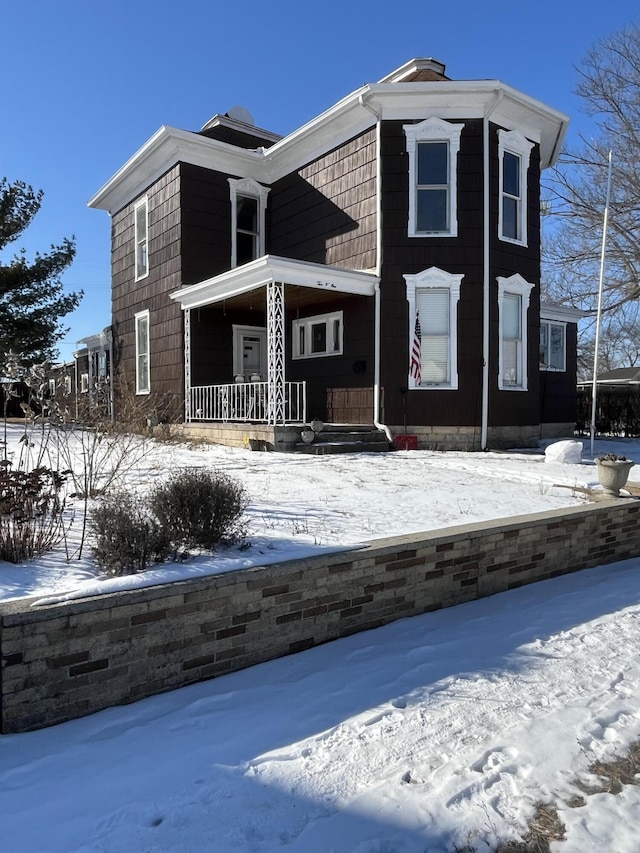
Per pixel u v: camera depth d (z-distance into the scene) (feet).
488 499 22.17
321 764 9.00
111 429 25.84
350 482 25.29
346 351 43.21
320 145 45.73
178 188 46.88
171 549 12.89
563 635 14.10
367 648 13.12
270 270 36.47
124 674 10.60
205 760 9.05
